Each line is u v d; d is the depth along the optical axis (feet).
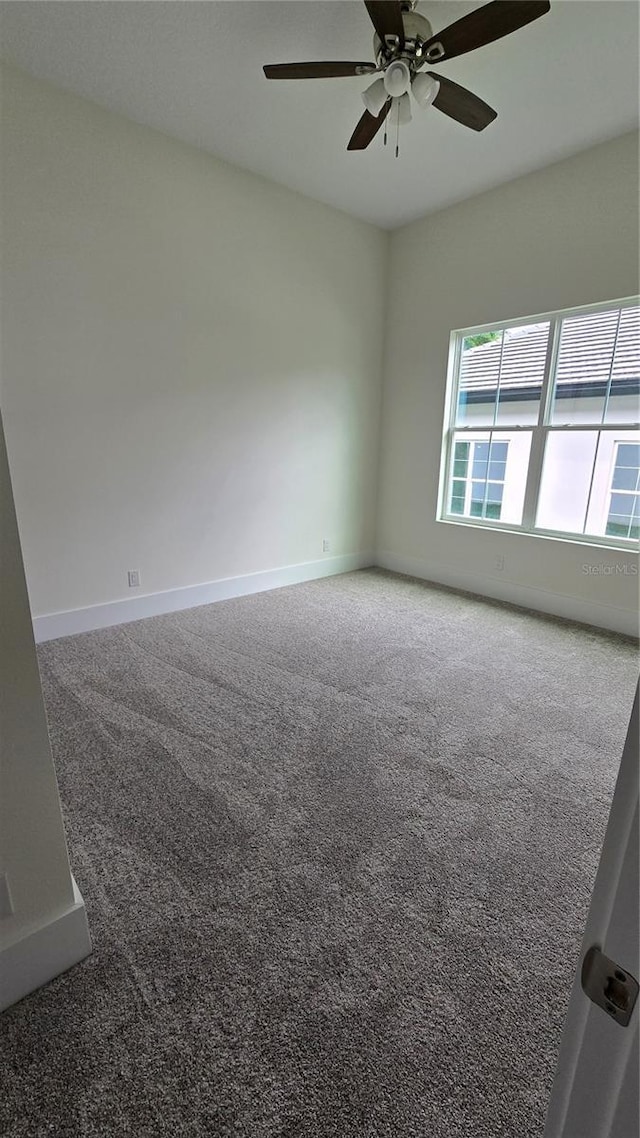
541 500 12.60
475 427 13.73
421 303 14.17
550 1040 3.54
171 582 12.00
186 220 10.68
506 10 5.85
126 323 10.22
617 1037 1.21
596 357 11.23
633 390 10.77
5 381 8.98
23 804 3.47
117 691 8.30
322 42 7.77
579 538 12.02
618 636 11.02
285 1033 3.54
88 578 10.65
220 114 9.45
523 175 11.55
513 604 13.09
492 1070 3.35
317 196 12.62
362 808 5.77
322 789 6.06
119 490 10.75
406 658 9.78
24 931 3.63
